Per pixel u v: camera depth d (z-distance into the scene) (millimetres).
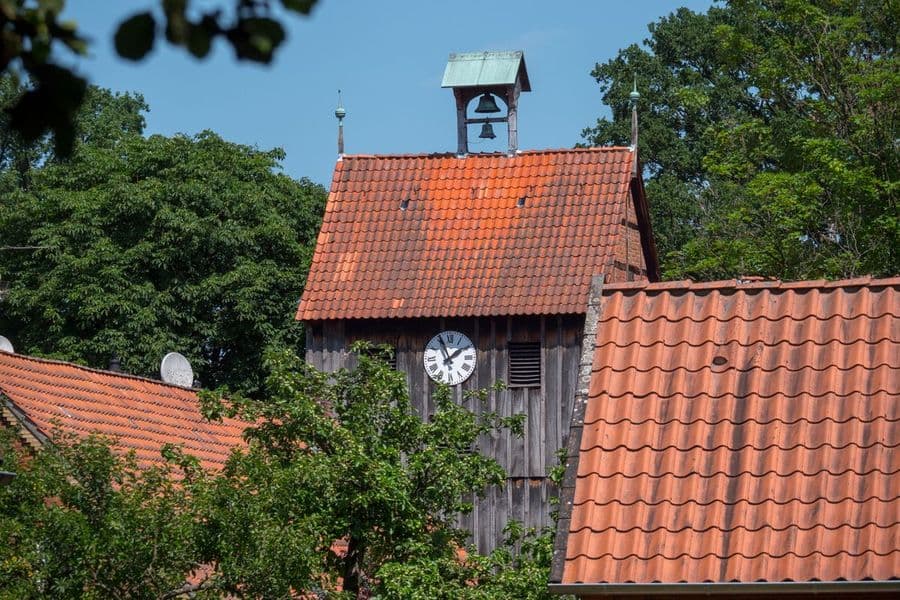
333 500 65812
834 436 43594
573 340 121062
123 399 96875
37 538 53938
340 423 71250
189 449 95938
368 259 126375
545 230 126125
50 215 164500
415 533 67938
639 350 47469
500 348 122062
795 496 42188
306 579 58062
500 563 67500
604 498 43594
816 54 143625
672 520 42688
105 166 167500
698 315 48219
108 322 156375
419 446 72062
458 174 131125
